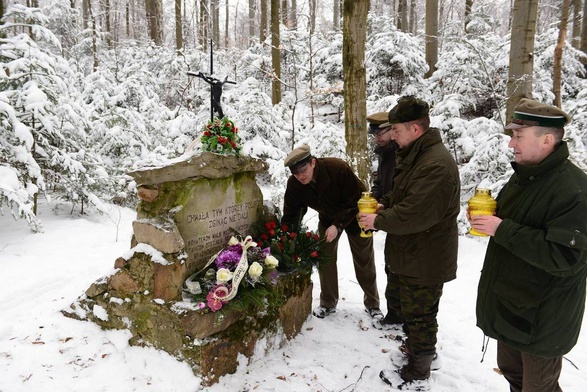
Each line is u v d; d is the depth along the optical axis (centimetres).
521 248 172
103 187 637
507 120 618
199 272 273
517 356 206
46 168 611
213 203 291
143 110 932
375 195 369
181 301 254
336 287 362
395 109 248
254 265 265
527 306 181
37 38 627
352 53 566
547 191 175
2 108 485
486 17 1370
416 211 228
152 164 262
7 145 504
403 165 250
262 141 882
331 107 1302
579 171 176
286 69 1414
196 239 279
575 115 769
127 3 2039
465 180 668
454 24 1320
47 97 570
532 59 592
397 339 323
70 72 626
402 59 1059
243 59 1437
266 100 920
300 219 339
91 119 793
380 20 1342
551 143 175
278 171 710
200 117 938
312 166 304
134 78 998
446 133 764
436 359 285
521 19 581
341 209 326
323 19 1972
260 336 284
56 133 563
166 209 264
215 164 278
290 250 310
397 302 328
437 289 252
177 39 1414
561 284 175
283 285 302
